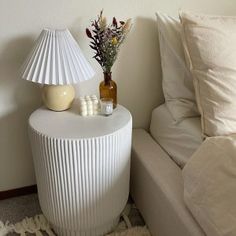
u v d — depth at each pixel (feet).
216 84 3.68
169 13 4.67
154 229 4.22
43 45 3.59
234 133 3.64
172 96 4.61
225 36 3.79
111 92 4.22
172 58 4.44
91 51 4.42
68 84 3.82
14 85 4.33
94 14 4.23
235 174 2.87
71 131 3.55
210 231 2.84
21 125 4.63
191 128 4.15
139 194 4.65
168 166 4.24
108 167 3.69
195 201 3.14
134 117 5.19
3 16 3.89
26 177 5.07
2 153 4.75
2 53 4.09
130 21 4.26
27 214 4.75
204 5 4.88
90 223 3.96
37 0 3.92
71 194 3.70
